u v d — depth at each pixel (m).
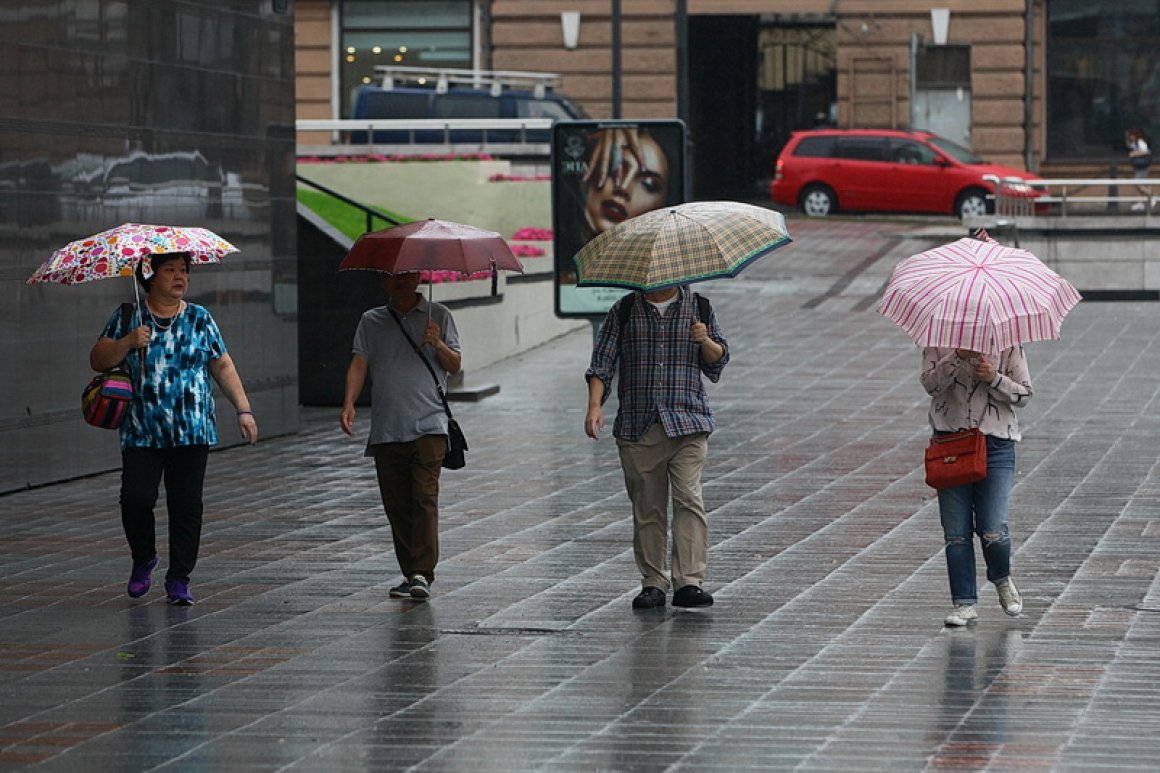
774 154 119.19
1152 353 57.47
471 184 74.75
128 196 40.91
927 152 98.94
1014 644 23.17
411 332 27.02
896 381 53.31
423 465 26.59
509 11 111.75
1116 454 40.03
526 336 63.34
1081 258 73.19
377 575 28.44
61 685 21.67
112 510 35.50
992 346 23.30
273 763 18.23
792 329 64.38
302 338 53.44
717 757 18.20
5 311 37.28
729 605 25.77
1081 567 28.16
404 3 112.19
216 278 43.78
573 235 52.44
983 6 109.38
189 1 42.81
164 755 18.58
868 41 110.94
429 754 18.47
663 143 51.91
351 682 21.61
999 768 17.70
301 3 112.56
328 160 76.62
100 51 39.84
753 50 118.56
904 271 24.11
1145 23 112.00
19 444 37.88
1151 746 18.42
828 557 29.17
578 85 111.75
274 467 40.94
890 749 18.41
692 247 24.98
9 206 37.25
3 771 18.08
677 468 25.73
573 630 24.34
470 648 23.34
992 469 24.38
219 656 23.08
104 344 26.27
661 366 25.73
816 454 40.75
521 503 34.97
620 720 19.70
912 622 24.52
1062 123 112.88
